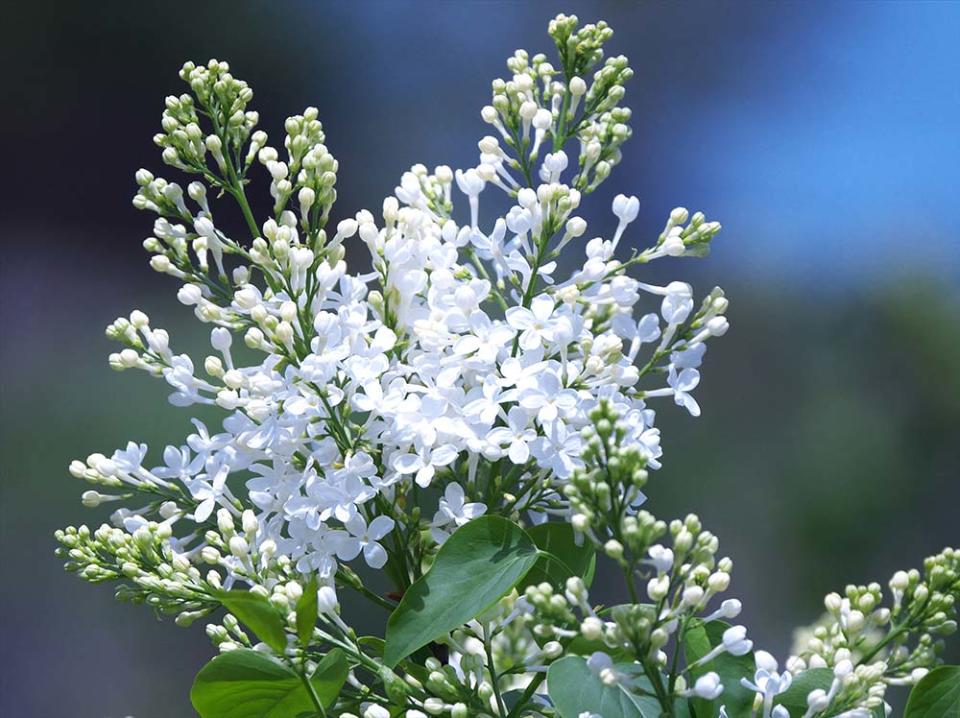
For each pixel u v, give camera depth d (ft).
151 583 3.01
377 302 3.07
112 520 3.10
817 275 10.93
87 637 8.93
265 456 3.08
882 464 10.00
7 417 9.67
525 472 3.09
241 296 3.04
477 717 3.00
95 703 8.77
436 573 2.97
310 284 3.06
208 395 5.39
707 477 9.88
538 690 3.10
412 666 3.04
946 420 10.16
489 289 3.05
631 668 2.94
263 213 10.00
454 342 3.02
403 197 3.15
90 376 10.00
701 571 2.87
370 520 3.08
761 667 2.90
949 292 10.72
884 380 10.42
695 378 3.10
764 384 10.41
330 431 3.02
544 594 2.85
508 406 3.10
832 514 9.80
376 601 3.09
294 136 3.09
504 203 9.21
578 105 3.22
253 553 3.02
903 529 9.86
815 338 10.64
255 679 2.96
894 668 3.00
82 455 9.43
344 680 2.96
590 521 2.86
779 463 10.05
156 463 9.23
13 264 10.98
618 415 2.90
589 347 3.05
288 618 2.94
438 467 3.06
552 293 3.09
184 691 8.81
